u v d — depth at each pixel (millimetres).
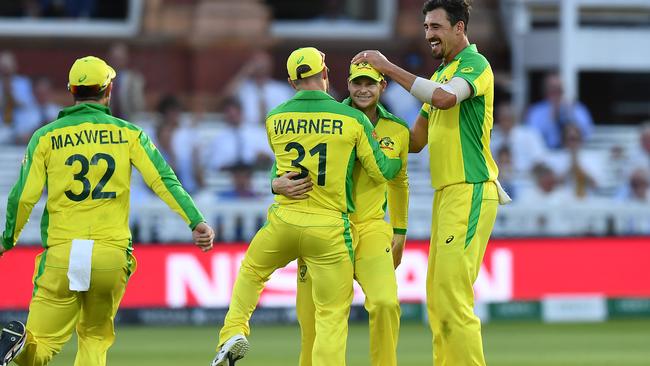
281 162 27078
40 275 26047
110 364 38062
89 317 26562
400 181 28547
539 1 62375
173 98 54406
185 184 53719
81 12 62875
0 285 47438
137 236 51344
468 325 27031
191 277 49094
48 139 26000
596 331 48000
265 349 41969
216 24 61812
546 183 55719
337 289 26969
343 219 26984
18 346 25109
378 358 27375
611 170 58844
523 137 56750
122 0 63000
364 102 27672
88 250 25672
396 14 64000
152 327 48688
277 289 49719
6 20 62312
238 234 51219
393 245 29047
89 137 25969
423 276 50000
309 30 63469
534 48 62625
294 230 26859
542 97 64000
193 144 54156
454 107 27172
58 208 25906
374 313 27172
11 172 55750
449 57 27656
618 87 65438
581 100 65312
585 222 54062
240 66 62125
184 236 51719
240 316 27422
